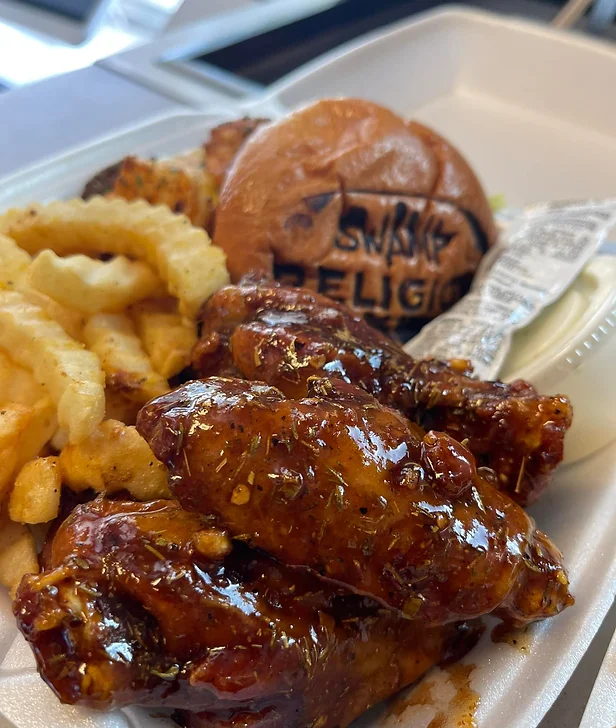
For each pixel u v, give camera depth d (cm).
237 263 21
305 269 22
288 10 44
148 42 42
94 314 19
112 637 11
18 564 15
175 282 18
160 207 19
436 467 12
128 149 29
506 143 38
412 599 12
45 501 15
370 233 22
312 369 14
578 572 15
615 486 17
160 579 11
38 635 11
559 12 48
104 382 17
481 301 22
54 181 27
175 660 12
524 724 12
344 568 12
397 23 45
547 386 19
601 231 22
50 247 20
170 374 18
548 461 14
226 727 12
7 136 34
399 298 23
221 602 11
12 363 17
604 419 18
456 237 23
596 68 38
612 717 13
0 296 17
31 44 48
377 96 39
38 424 16
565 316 21
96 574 12
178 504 13
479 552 12
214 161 25
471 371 17
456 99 41
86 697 11
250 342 15
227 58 41
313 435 12
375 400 14
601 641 15
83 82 38
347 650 12
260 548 12
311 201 21
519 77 40
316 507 12
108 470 15
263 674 11
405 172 22
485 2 50
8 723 12
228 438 12
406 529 12
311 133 22
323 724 12
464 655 14
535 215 25
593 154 37
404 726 13
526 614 13
